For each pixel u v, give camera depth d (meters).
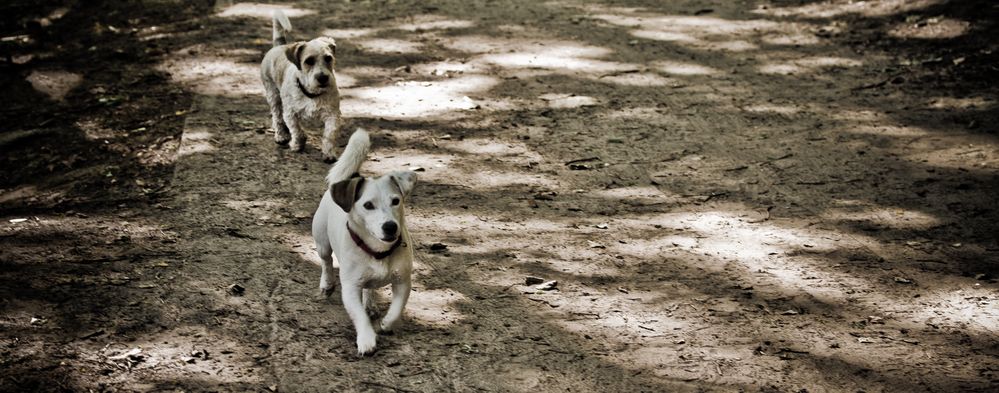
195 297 6.26
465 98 10.73
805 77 11.65
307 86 8.48
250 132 9.54
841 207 8.08
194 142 9.22
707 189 8.48
